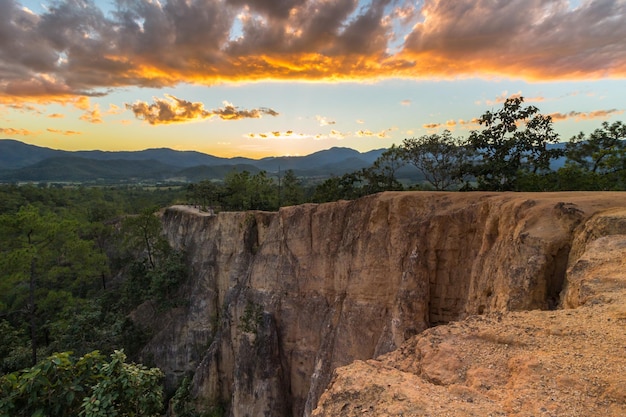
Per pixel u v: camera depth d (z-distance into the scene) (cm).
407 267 2430
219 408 3916
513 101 4328
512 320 985
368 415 705
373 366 909
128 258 6812
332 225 3369
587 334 841
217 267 4984
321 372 2945
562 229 1509
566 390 678
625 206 1520
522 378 732
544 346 828
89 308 4741
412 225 2597
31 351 3878
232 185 7162
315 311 3362
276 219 3962
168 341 4891
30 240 3984
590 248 1249
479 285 1925
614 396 643
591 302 997
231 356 4038
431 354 891
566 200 1727
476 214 2272
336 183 5991
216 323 4806
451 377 803
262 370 3462
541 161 4397
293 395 3447
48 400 927
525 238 1533
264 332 3578
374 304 2766
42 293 4088
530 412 640
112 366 1022
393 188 5559
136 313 5475
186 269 5488
